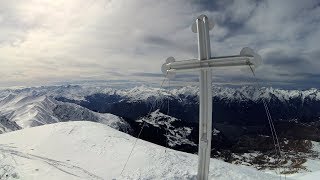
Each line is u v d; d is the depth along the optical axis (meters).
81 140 31.58
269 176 26.12
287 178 26.44
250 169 27.78
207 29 9.93
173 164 25.16
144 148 29.08
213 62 9.77
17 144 30.81
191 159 27.34
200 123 10.20
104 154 27.81
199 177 10.45
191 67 10.14
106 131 35.19
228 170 25.27
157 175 23.02
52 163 25.52
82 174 23.27
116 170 24.17
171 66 10.56
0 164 23.97
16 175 22.05
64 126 36.56
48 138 32.31
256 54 9.16
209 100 10.05
